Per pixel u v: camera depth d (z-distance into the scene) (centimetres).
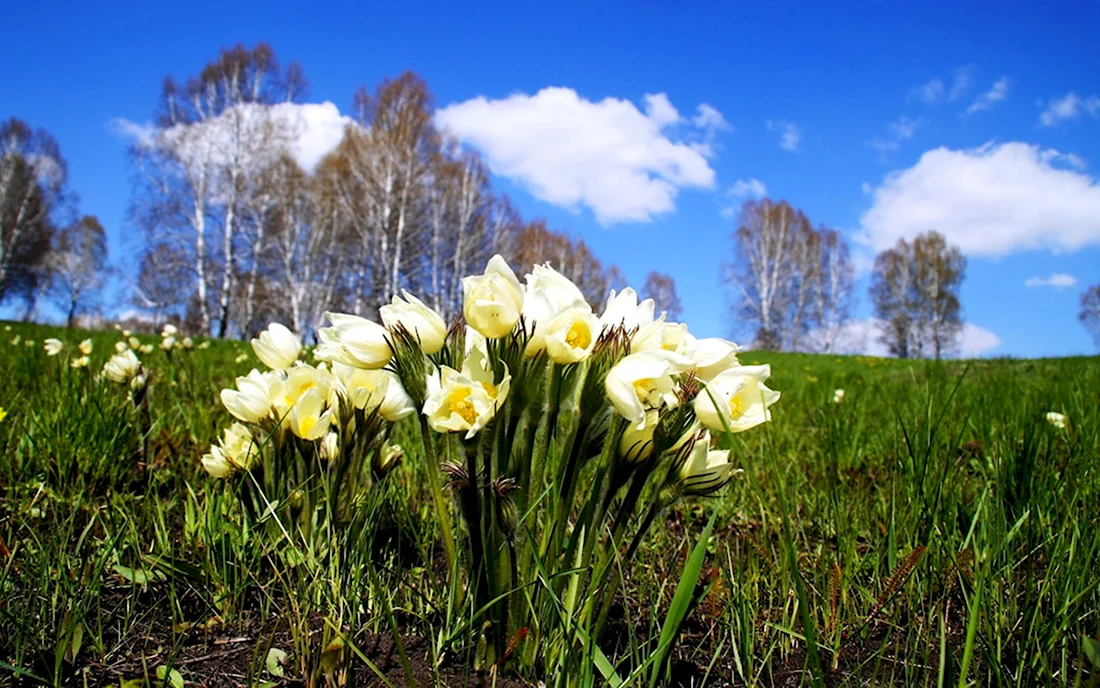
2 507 76
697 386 50
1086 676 49
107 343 277
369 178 1048
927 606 61
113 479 81
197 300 1080
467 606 53
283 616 56
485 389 47
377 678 50
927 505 72
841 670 54
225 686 50
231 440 70
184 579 62
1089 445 87
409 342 50
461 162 1152
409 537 74
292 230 1141
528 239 1497
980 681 50
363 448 66
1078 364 334
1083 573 55
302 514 68
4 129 1533
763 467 107
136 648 54
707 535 44
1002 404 135
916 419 116
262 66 1050
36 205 1562
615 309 53
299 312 1167
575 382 49
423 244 1152
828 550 77
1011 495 76
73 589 57
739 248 1797
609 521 68
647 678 50
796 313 1838
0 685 48
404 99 1060
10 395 119
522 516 50
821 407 157
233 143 1031
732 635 56
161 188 1029
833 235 1906
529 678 50
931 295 2011
